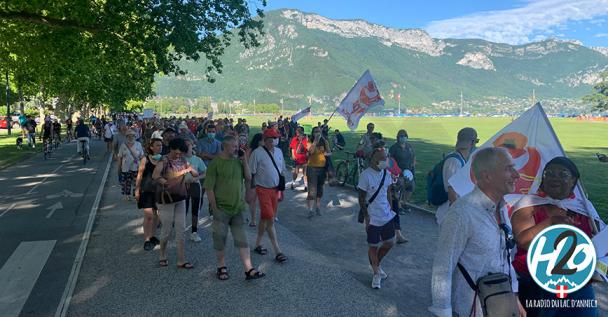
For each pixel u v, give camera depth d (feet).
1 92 148.56
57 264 19.49
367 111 37.63
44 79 105.91
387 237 17.26
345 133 139.23
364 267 19.38
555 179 9.44
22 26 58.59
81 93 142.82
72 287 16.69
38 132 136.67
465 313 8.34
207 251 21.36
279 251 20.07
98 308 15.06
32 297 16.01
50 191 38.55
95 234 24.36
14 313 14.73
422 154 72.59
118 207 31.48
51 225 26.43
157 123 64.44
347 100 37.78
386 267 19.43
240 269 18.84
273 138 20.47
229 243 22.82
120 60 61.26
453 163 14.05
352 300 15.79
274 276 18.04
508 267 8.67
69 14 50.39
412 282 17.67
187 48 49.34
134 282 17.37
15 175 49.24
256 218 28.53
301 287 16.92
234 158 17.95
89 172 51.80
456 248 8.23
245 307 15.11
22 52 67.67
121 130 38.27
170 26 49.01
